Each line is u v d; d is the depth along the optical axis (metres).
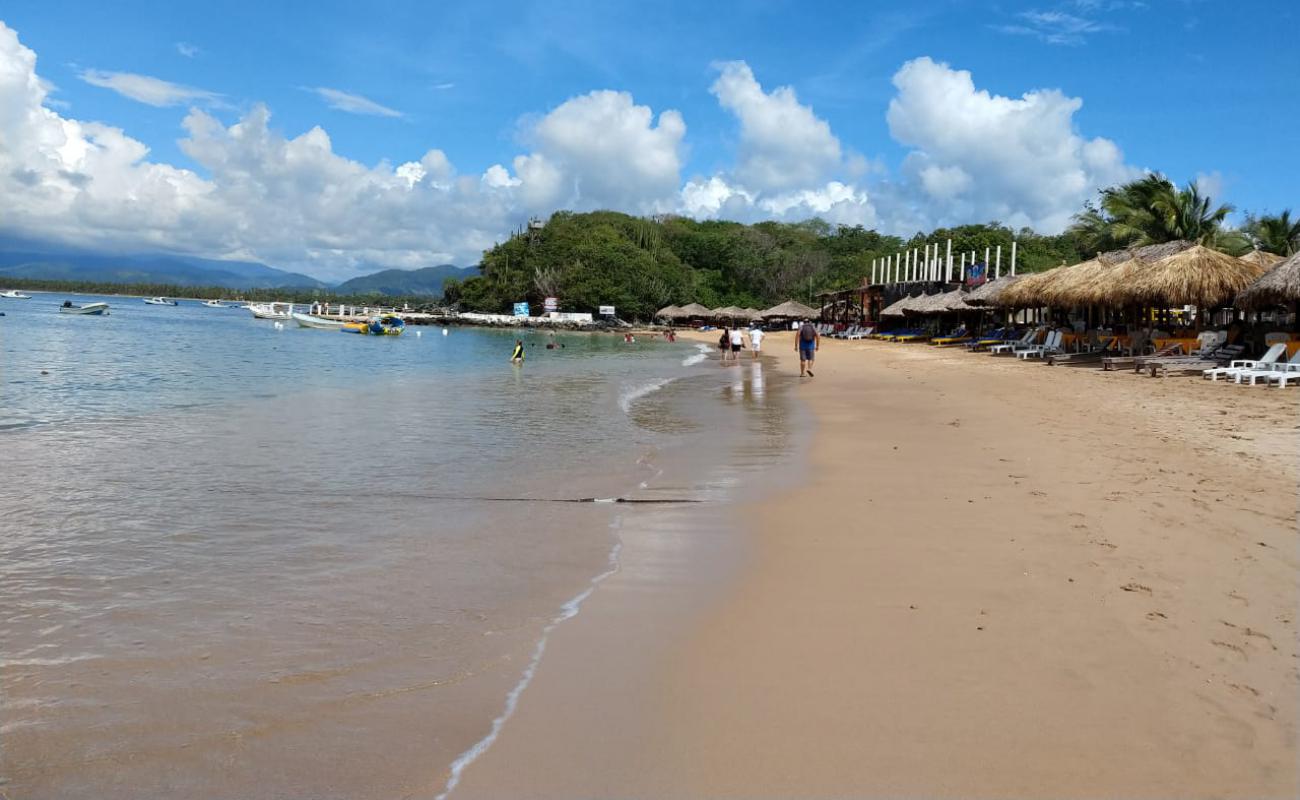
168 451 10.29
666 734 3.34
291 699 3.68
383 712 3.56
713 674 3.90
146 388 18.52
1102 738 3.23
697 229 131.75
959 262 65.62
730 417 14.14
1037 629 4.31
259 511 7.24
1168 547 5.60
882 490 7.83
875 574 5.32
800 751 3.19
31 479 8.51
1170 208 35.69
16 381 19.31
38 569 5.55
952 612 4.60
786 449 10.57
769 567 5.55
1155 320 28.02
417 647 4.27
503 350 44.38
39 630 4.47
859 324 59.09
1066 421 12.02
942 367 25.62
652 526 6.75
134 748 3.26
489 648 4.25
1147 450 9.31
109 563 5.70
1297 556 5.35
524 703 3.63
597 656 4.14
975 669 3.87
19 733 3.36
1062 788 2.91
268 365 27.56
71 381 19.72
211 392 17.92
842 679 3.81
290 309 92.69
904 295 52.28
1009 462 8.95
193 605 4.89
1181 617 4.39
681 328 93.12
